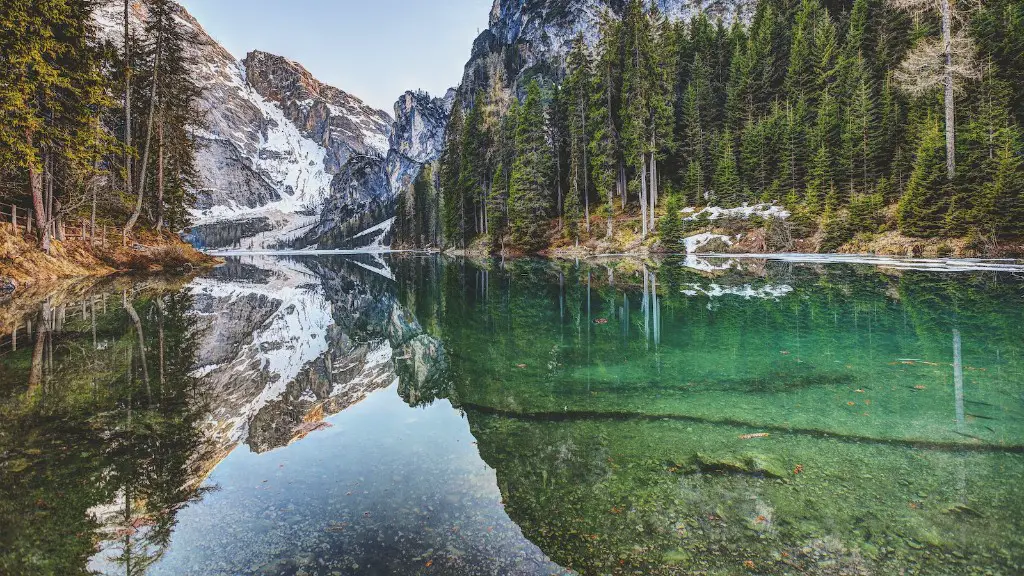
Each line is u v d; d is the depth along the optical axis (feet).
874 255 78.79
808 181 108.99
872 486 10.68
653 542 9.00
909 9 104.47
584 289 52.31
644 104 118.52
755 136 122.72
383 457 13.15
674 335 27.81
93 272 72.79
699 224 114.32
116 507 10.44
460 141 188.34
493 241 153.07
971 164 69.72
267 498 10.86
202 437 14.65
